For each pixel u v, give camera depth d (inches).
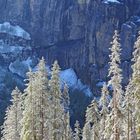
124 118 1974.7
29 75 2255.2
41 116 2234.3
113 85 1899.6
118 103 1915.6
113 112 1931.6
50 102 2262.6
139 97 1900.8
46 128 2271.2
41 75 2239.2
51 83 2298.2
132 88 2103.8
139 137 1939.0
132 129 2187.5
